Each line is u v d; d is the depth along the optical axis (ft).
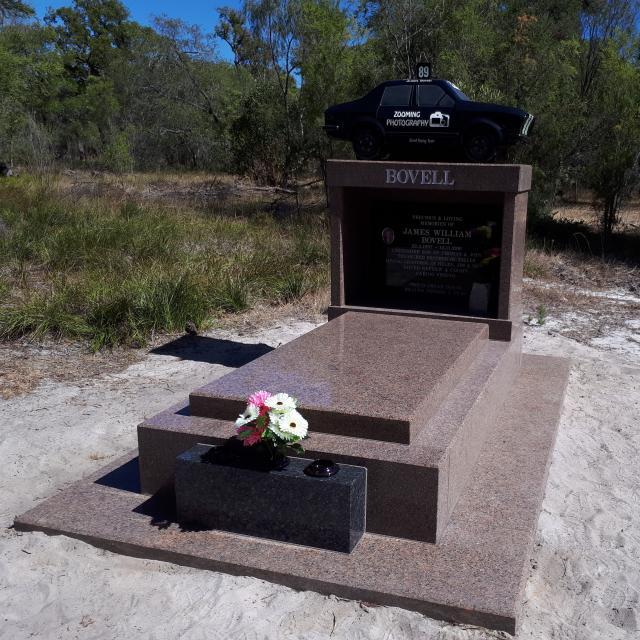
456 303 21.57
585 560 12.96
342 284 21.35
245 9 61.36
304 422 12.28
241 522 12.76
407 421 12.75
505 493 14.35
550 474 16.39
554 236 51.93
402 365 15.75
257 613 11.04
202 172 105.09
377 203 21.83
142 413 19.49
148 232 39.73
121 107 127.44
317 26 55.26
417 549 12.34
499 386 18.15
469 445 14.58
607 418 20.04
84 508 13.75
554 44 63.10
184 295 28.40
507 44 56.75
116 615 11.00
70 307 27.71
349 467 12.51
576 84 70.38
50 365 23.25
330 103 55.72
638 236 52.90
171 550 12.33
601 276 40.19
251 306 30.71
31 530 13.26
